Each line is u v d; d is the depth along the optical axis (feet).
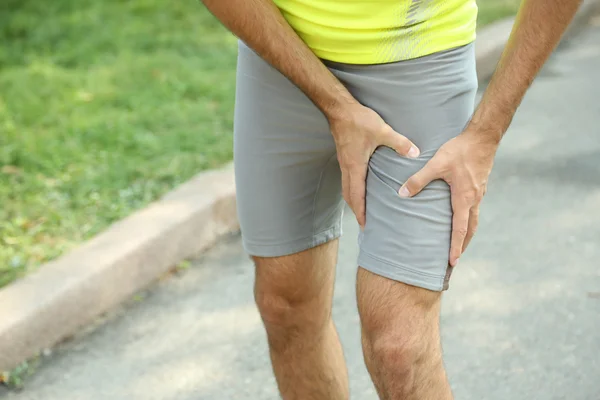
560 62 23.72
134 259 13.26
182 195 14.93
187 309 12.84
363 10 6.58
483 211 15.23
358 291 6.93
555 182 16.24
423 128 6.71
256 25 6.60
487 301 12.51
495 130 6.63
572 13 6.38
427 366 6.73
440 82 6.67
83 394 11.03
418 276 6.69
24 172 16.37
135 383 11.20
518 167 16.93
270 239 7.67
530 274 13.17
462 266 13.47
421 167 6.68
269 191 7.54
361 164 6.83
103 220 14.46
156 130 18.16
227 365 11.46
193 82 20.63
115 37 24.35
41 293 12.16
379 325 6.76
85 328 12.44
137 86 20.66
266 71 7.20
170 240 13.88
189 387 11.06
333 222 7.86
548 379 10.72
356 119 6.73
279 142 7.37
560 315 12.07
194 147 17.10
